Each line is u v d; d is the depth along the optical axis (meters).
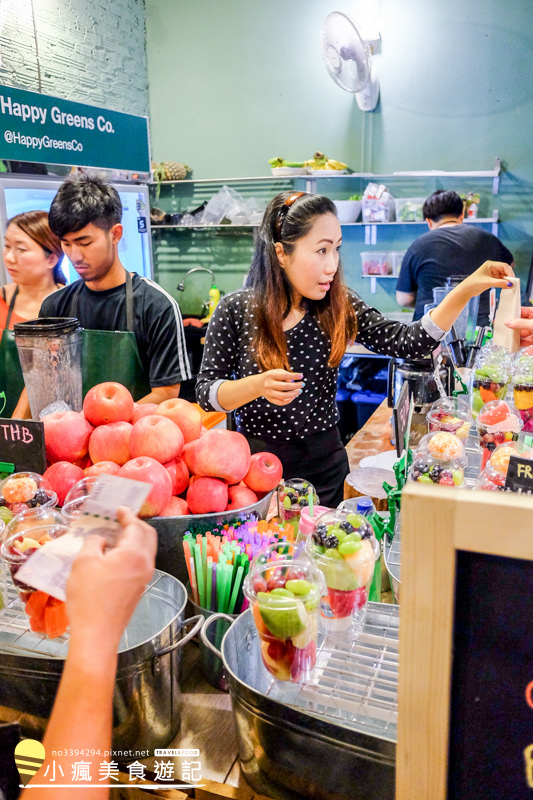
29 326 1.69
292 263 1.65
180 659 0.90
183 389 4.55
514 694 0.51
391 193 4.83
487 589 0.50
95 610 0.55
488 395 1.62
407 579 0.51
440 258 3.55
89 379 2.35
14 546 0.89
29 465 1.25
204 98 5.18
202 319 5.26
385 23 4.52
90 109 3.35
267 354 1.76
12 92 2.79
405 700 0.53
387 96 4.66
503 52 4.32
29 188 3.02
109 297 2.36
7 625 0.95
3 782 0.64
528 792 0.52
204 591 0.99
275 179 5.13
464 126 4.54
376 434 2.22
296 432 1.87
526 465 0.89
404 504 0.50
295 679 0.79
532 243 4.55
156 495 1.09
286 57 4.88
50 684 0.82
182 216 5.13
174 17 5.09
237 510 1.15
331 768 0.71
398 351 1.91
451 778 0.55
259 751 0.76
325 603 0.89
